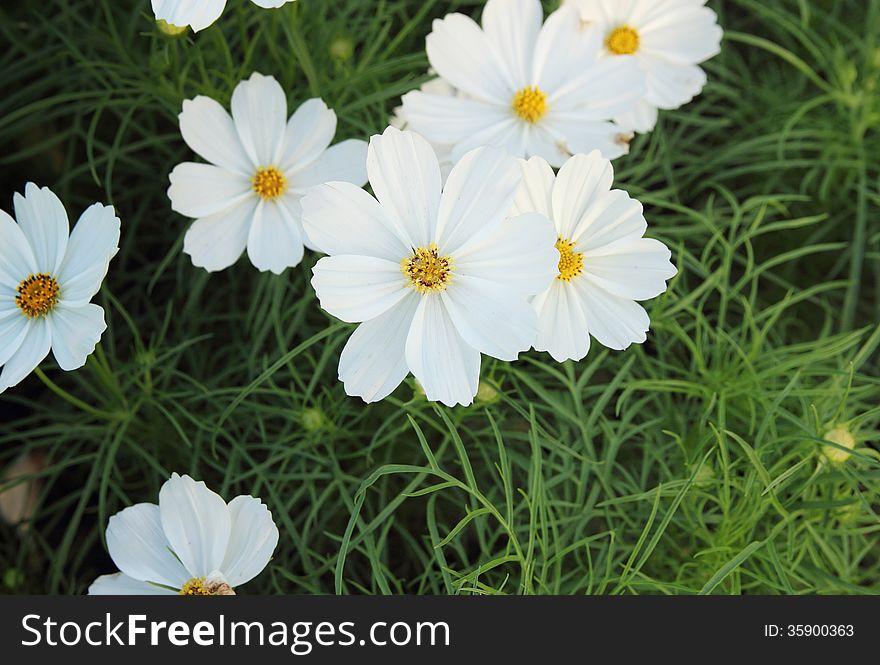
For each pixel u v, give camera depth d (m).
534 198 0.45
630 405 0.56
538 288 0.44
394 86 0.54
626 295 0.46
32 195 0.46
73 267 0.46
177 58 0.52
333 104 0.56
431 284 0.44
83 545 0.56
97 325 0.45
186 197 0.49
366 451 0.52
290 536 0.55
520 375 0.51
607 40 0.54
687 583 0.51
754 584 0.51
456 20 0.51
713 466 0.52
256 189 0.49
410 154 0.44
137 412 0.56
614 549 0.51
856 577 0.53
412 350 0.44
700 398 0.56
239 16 0.53
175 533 0.45
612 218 0.46
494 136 0.50
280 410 0.53
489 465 0.53
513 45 0.51
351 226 0.44
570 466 0.52
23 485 0.57
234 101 0.49
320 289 0.44
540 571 0.53
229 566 0.46
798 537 0.53
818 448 0.49
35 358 0.45
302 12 0.58
